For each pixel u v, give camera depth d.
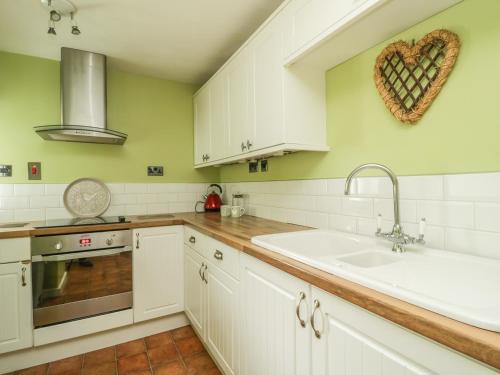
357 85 1.46
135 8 1.68
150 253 2.08
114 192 2.54
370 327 0.71
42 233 1.74
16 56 2.20
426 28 1.15
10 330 1.68
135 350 1.91
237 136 1.99
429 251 1.07
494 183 0.95
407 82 1.22
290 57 1.44
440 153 1.11
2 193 2.13
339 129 1.56
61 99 2.13
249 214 2.45
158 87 2.76
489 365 0.49
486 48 0.97
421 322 0.57
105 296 1.92
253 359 1.24
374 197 1.37
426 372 0.59
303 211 1.82
